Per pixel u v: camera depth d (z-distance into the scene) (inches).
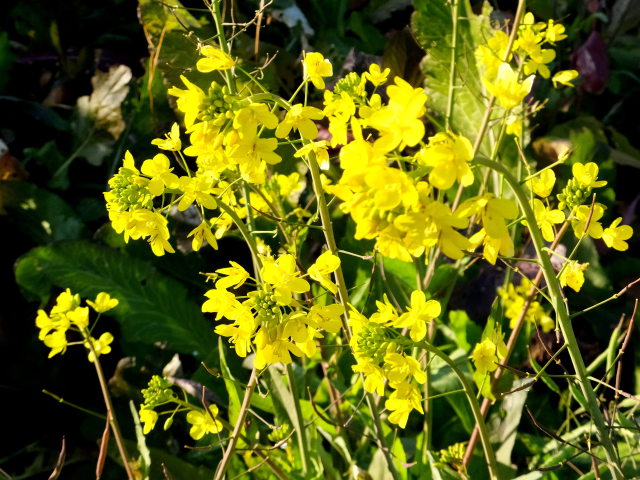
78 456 43.1
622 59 66.6
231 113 28.2
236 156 28.3
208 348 45.4
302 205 46.4
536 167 48.9
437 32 46.1
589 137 48.8
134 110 54.0
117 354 46.9
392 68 51.5
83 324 34.1
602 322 45.2
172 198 31.0
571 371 43.5
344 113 29.1
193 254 47.6
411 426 41.6
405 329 37.4
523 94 29.1
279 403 36.8
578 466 37.7
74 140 54.4
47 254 45.4
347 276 44.8
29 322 48.5
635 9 66.1
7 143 56.2
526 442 40.3
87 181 55.9
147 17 44.3
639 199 49.6
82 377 46.3
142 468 36.0
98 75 54.9
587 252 45.5
